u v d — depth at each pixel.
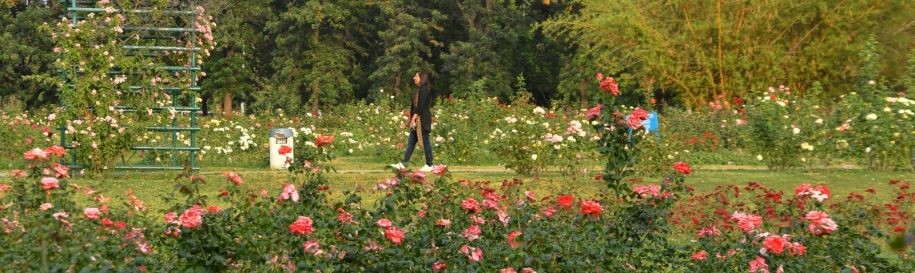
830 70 31.42
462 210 5.87
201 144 19.48
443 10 59.94
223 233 5.09
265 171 16.98
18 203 5.88
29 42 54.84
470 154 19.02
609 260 5.78
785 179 15.13
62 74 15.07
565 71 52.69
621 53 35.38
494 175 15.86
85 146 14.91
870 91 18.75
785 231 6.25
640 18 33.19
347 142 22.62
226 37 54.88
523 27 57.00
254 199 5.82
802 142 17.00
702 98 31.94
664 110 25.06
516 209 6.14
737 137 20.77
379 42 60.81
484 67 55.12
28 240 5.16
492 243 5.83
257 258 5.20
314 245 5.21
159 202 11.21
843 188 13.72
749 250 5.95
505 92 55.94
